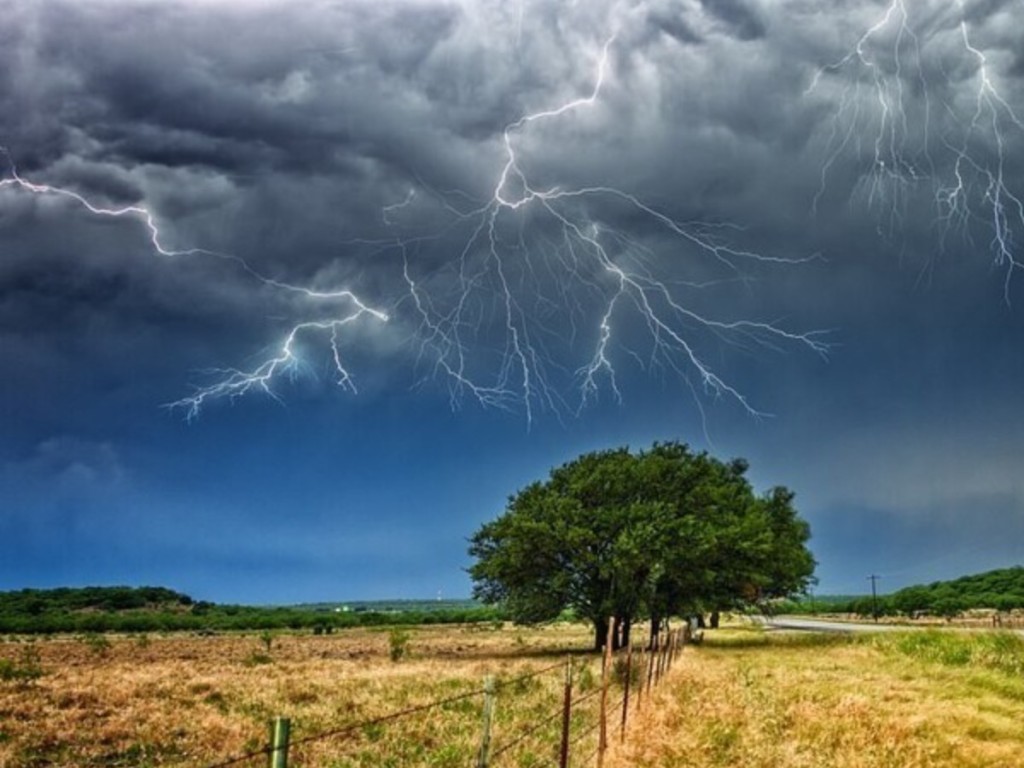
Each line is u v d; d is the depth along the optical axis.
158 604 126.62
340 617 117.81
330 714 17.64
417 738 14.65
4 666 26.34
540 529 43.59
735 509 52.06
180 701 20.02
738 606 51.31
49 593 124.31
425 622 115.31
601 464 48.03
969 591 136.88
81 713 17.78
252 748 14.20
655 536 43.44
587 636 71.25
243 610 129.38
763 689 20.97
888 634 47.25
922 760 12.73
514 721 16.00
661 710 16.20
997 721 16.22
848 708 16.83
